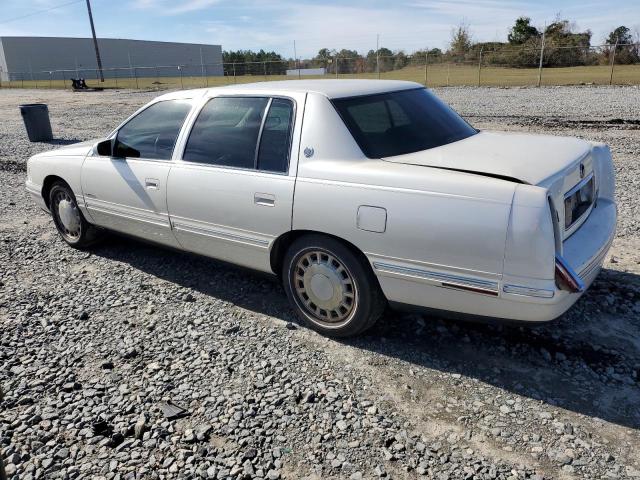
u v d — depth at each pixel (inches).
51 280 197.8
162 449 110.2
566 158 130.4
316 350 142.9
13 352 148.7
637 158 341.4
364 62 1470.2
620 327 145.6
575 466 101.0
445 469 101.7
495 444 107.3
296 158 143.8
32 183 235.0
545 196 110.2
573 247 126.3
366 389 126.0
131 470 105.1
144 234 191.3
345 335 145.6
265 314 163.5
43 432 116.4
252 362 138.6
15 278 201.2
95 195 202.8
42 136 551.8
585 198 139.9
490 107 648.4
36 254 225.5
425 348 141.2
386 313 158.4
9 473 105.6
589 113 560.4
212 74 3248.0
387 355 138.9
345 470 102.7
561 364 131.4
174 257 213.0
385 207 126.0
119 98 1165.7
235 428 115.0
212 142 165.0
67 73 2795.3
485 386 125.0
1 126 722.2
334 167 136.6
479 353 137.6
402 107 156.1
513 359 134.4
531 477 98.8
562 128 470.0
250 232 154.2
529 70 1391.5
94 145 207.9
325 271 142.4
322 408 120.0
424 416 116.3
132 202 187.9
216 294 178.5
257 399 124.0
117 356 144.6
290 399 123.5
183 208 170.6
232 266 169.2
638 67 1269.7
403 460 104.3
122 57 3307.1
